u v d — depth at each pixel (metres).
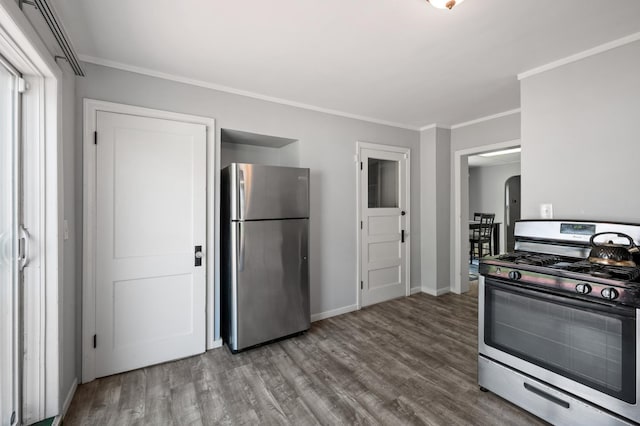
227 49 2.02
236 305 2.46
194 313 2.46
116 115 2.17
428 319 3.21
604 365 1.41
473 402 1.84
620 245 1.62
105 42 1.92
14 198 1.49
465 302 3.75
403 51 2.05
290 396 1.92
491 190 7.17
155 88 2.33
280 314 2.67
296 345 2.63
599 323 1.43
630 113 1.80
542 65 2.22
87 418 1.72
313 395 1.93
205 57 2.12
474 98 2.95
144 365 2.26
